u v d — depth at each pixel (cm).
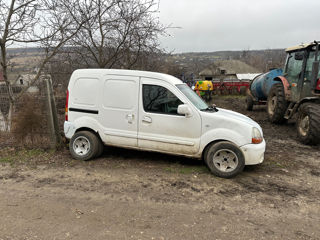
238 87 2584
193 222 288
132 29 721
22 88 635
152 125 448
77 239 252
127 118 461
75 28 687
